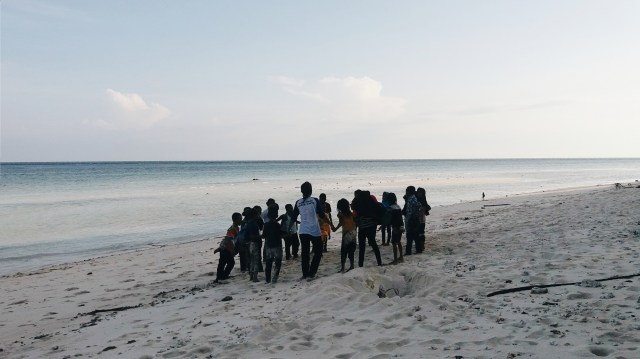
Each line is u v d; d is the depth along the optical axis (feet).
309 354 15.84
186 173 356.59
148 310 24.94
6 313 27.94
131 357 17.01
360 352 15.61
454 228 51.52
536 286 22.08
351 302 21.75
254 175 315.99
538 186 170.91
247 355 16.16
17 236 65.92
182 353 16.87
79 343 19.86
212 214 91.40
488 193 137.59
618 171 356.79
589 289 21.11
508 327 16.87
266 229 29.73
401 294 24.63
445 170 422.41
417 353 15.10
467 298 21.18
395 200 32.91
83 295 31.81
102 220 82.99
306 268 30.22
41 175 313.94
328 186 174.60
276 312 21.85
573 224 43.91
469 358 14.23
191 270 38.52
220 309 23.32
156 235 66.95
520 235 40.70
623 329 15.71
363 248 30.99
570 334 15.60
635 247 29.96
